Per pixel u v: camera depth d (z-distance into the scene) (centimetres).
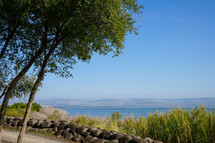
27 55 752
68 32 613
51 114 1705
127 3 614
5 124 1057
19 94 961
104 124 1091
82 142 743
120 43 627
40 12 608
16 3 600
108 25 549
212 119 629
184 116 696
